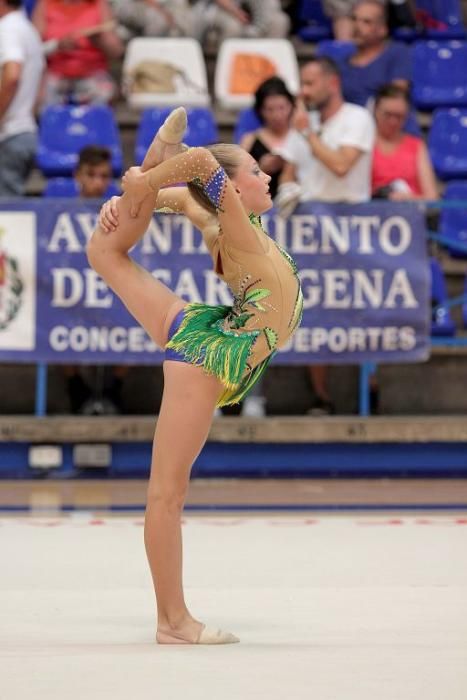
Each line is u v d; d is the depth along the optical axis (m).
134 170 9.85
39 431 20.91
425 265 21.19
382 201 21.19
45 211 20.84
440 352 22.77
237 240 9.73
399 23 29.80
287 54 27.83
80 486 20.38
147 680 8.12
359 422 21.19
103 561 13.61
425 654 8.96
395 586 12.08
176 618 9.53
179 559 9.62
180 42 27.62
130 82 27.39
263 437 21.06
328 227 21.03
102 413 21.98
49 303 20.91
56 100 27.03
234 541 15.04
